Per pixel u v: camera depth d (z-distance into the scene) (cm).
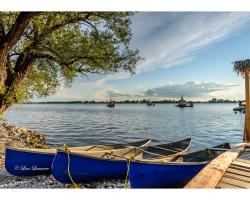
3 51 1047
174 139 2375
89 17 1273
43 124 3566
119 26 1286
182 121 4341
